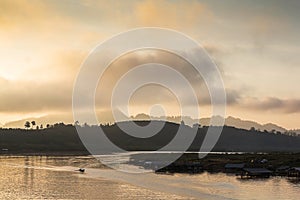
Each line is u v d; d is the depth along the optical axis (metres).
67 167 186.38
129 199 92.69
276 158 197.12
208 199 93.00
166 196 96.94
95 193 101.38
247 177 142.88
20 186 115.00
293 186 116.81
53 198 93.81
